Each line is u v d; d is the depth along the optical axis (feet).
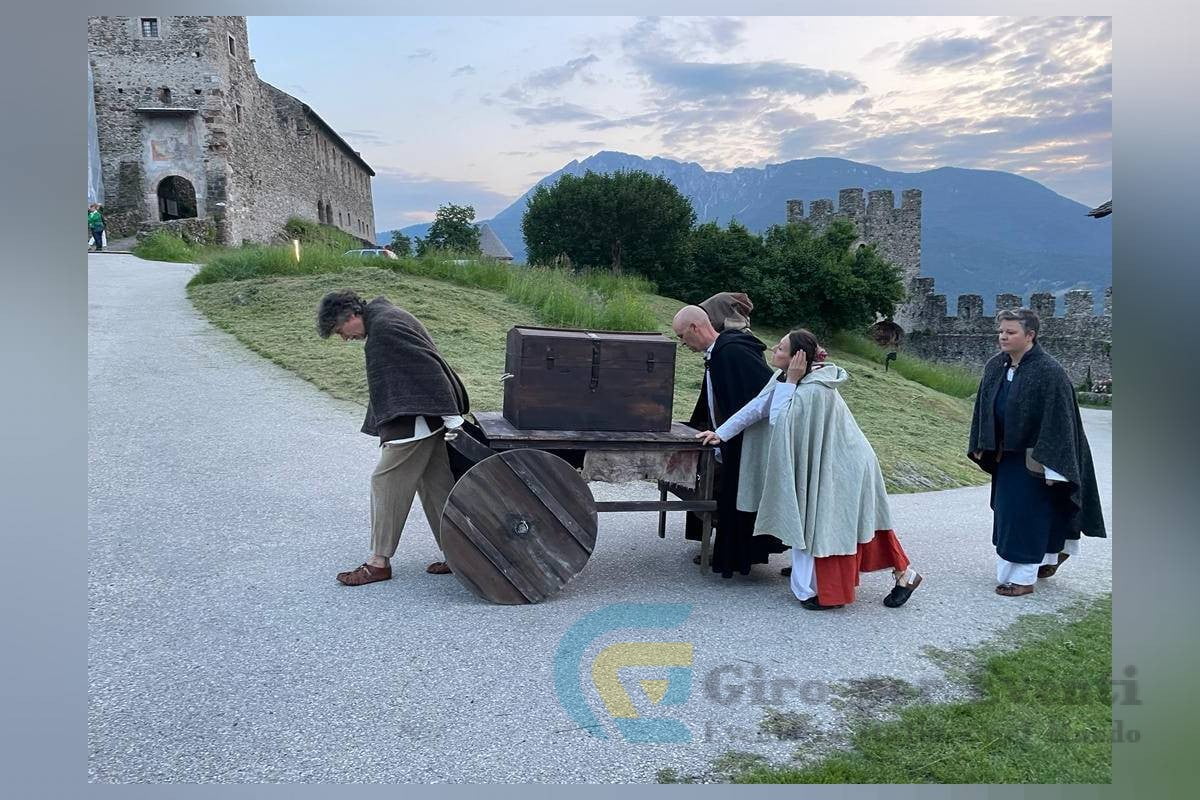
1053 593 17.69
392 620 14.48
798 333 16.07
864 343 98.89
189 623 14.07
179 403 30.66
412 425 15.65
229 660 12.82
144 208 114.42
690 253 100.07
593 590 16.53
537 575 15.56
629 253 99.04
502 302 57.21
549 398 16.03
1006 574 17.60
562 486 15.56
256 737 10.81
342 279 56.90
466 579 15.20
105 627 13.80
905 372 87.86
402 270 63.57
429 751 10.64
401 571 17.04
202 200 115.85
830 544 15.60
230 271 60.75
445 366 16.07
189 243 101.76
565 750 10.80
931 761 10.87
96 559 16.76
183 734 10.82
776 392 16.19
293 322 46.34
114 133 113.91
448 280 63.21
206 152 115.24
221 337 43.11
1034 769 10.75
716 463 17.52
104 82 112.98
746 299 18.79
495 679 12.54
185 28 113.50
